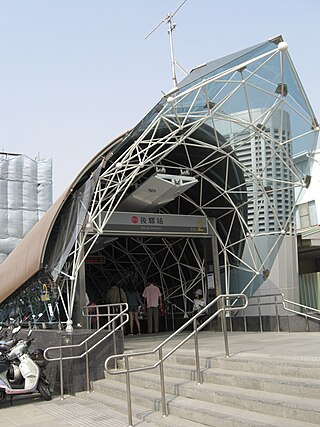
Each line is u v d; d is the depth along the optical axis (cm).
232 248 1838
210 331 1794
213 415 671
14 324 1744
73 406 955
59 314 1552
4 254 3875
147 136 1489
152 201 1686
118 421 790
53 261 1538
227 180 1711
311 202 2652
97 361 1112
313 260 2522
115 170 1442
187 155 1600
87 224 1453
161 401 791
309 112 1333
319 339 1179
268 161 1526
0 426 827
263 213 1762
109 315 1309
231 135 1477
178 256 2105
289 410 619
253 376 769
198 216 1789
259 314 1620
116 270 2539
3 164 3978
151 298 1970
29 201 4025
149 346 1322
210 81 1219
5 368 987
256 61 1202
